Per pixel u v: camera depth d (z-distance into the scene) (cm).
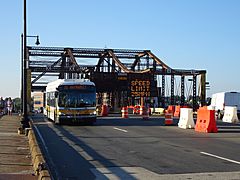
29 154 1366
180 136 2044
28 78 5462
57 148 1566
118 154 1393
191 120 2614
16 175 988
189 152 1430
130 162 1219
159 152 1435
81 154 1398
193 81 7025
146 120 3634
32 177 962
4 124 2992
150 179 959
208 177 977
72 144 1703
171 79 7406
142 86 5922
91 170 1088
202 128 2352
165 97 7781
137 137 1994
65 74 8631
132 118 4059
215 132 2284
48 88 3688
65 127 2709
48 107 3622
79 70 7144
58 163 1208
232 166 1135
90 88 2877
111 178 979
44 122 3297
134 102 6706
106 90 5938
